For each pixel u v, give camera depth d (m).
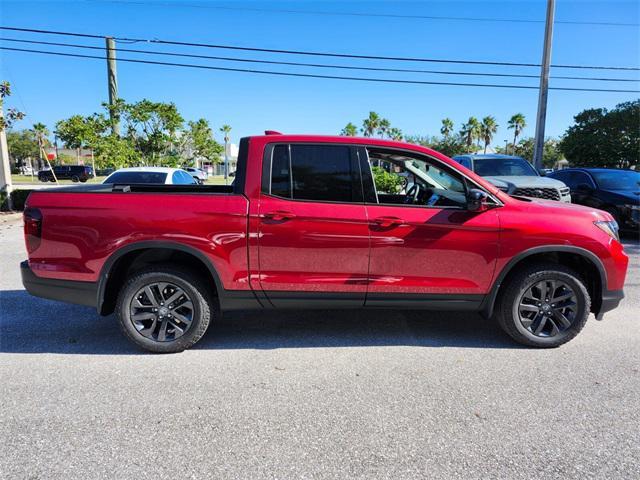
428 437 2.76
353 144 3.91
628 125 36.84
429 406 3.12
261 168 3.85
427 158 3.96
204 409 3.07
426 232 3.86
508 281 4.06
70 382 3.45
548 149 68.62
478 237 3.88
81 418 2.95
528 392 3.32
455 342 4.29
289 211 3.79
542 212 3.99
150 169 10.47
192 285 3.89
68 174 42.78
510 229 3.89
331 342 4.28
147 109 21.23
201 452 2.61
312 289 3.92
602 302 4.09
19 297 5.72
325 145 3.90
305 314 5.11
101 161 19.48
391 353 4.02
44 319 4.91
